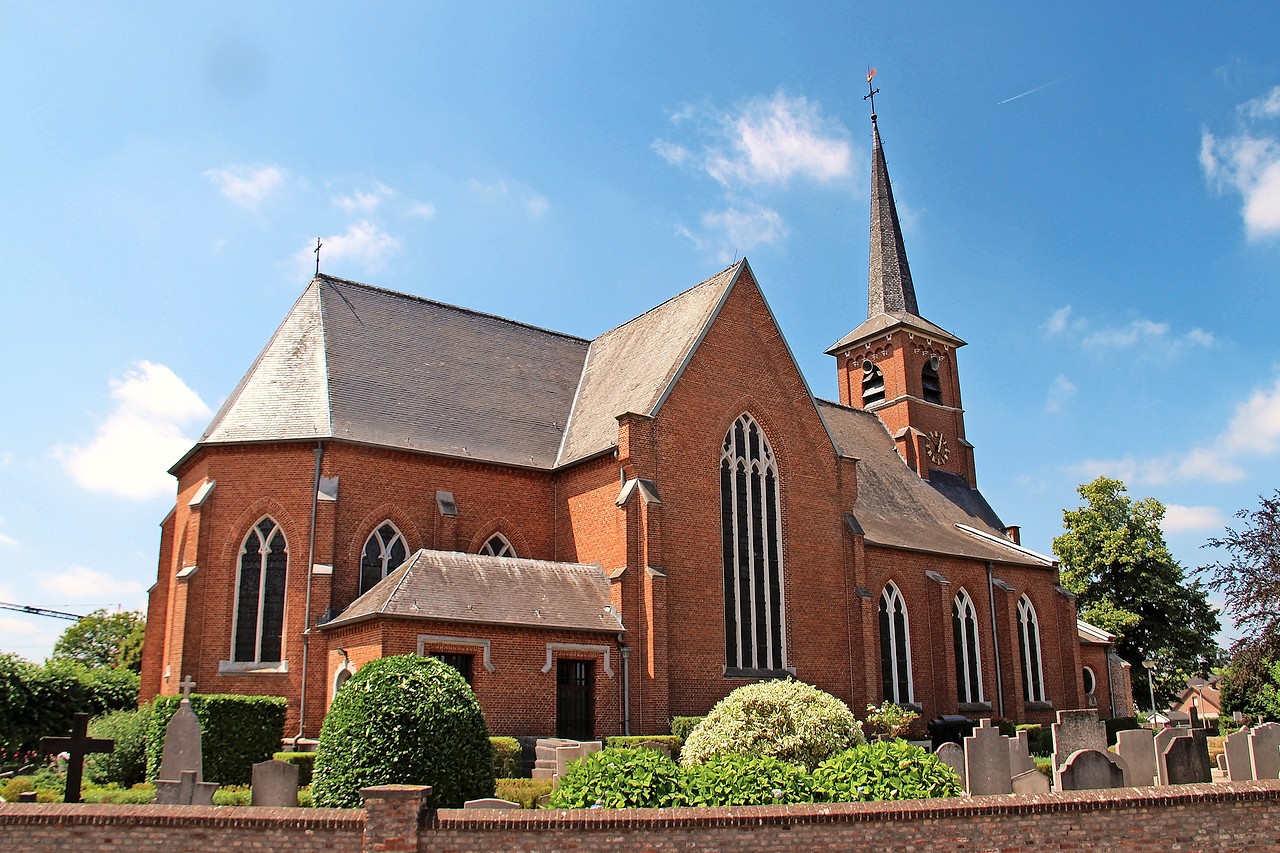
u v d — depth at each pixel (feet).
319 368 133.18
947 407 223.10
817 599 143.64
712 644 128.57
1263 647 121.39
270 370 134.41
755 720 88.43
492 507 137.69
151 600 137.59
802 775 62.28
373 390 135.33
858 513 174.50
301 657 117.19
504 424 145.48
